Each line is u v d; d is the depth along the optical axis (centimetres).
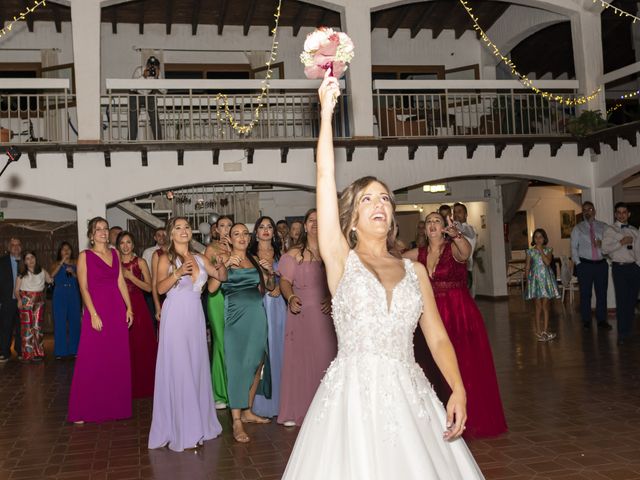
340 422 209
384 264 228
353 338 215
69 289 980
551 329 1053
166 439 482
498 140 1154
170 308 487
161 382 487
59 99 1245
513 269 1898
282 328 568
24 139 1253
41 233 1327
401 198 1505
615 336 943
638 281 883
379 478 197
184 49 1385
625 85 1558
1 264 967
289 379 523
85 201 1046
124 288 599
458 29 1477
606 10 1348
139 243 1312
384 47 1472
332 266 222
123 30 1361
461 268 488
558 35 1448
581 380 665
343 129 1129
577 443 459
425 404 216
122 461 459
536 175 1200
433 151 1162
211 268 500
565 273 1453
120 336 588
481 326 489
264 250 561
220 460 450
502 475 400
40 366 909
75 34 1024
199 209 1291
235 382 497
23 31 1330
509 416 536
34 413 618
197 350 491
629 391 609
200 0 1259
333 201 222
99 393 577
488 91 1449
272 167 1104
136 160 1062
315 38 218
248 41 1409
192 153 1078
